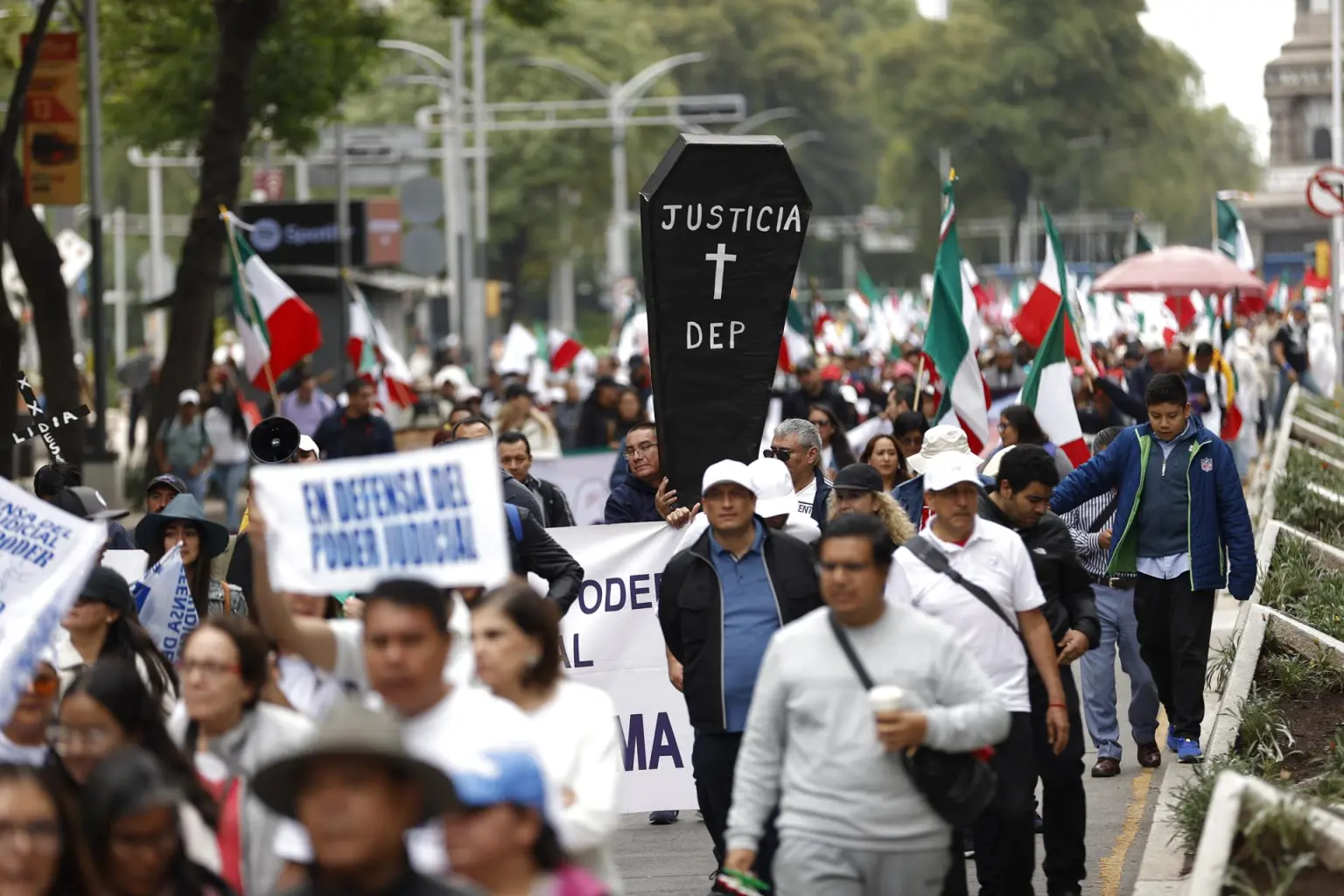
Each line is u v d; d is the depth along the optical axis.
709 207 17.30
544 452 39.16
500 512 9.53
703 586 14.17
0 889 8.29
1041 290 28.33
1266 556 25.38
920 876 10.82
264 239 70.31
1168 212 186.75
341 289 59.12
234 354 67.75
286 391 45.09
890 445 21.45
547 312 194.38
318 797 6.89
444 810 7.07
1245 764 16.72
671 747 17.86
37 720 11.09
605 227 154.12
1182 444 19.28
